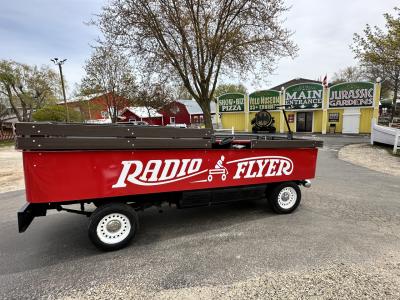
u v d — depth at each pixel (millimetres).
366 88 23391
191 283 2984
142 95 22000
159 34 13688
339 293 2756
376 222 4602
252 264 3334
